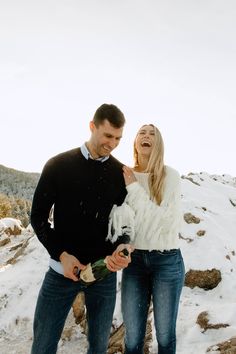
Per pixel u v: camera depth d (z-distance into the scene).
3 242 9.57
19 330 4.93
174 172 2.80
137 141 2.92
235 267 5.93
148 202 2.63
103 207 2.43
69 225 2.37
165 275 2.68
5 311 5.27
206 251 6.07
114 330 4.47
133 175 2.66
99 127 2.29
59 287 2.36
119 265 2.24
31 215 2.36
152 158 2.76
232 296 5.13
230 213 9.64
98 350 2.50
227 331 3.71
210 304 4.67
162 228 2.65
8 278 6.08
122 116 2.29
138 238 2.70
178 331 3.97
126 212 2.49
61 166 2.33
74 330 4.68
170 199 2.70
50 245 2.31
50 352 2.43
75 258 2.30
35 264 6.44
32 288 5.66
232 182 20.47
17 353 4.45
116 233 2.46
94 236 2.42
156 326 2.75
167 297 2.68
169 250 2.71
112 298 2.46
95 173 2.39
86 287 2.41
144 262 2.72
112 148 2.36
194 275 5.51
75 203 2.35
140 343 2.78
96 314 2.46
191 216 7.20
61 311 2.40
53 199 2.36
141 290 2.77
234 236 7.77
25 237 9.91
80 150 2.40
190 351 3.55
